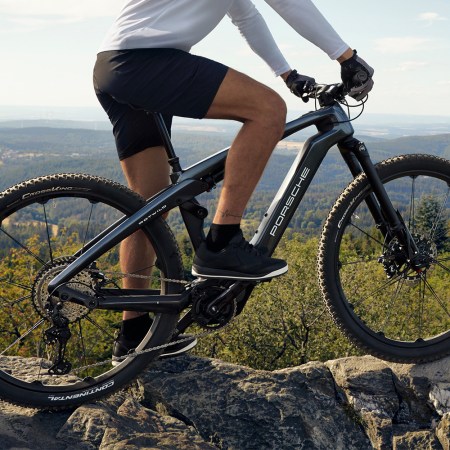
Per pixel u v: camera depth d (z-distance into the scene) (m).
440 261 2.57
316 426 2.45
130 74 2.13
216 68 2.13
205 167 2.27
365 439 2.50
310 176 2.42
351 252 2.53
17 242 2.17
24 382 2.21
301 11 2.20
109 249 2.21
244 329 19.92
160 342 2.31
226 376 2.57
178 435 2.24
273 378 2.57
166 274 2.30
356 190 2.49
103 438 2.10
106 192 2.21
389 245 2.53
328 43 2.25
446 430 2.41
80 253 2.21
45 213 2.21
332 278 2.48
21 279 2.17
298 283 18.28
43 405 2.20
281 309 19.39
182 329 2.36
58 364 2.19
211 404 2.47
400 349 2.56
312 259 17.56
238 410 2.44
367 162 2.46
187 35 2.14
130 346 2.43
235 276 2.28
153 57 2.12
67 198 2.23
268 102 2.15
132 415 2.32
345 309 2.50
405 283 2.56
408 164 2.54
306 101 2.56
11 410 2.21
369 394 2.59
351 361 2.72
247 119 2.17
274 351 19.89
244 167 2.19
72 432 2.13
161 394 2.53
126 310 2.24
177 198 2.26
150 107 2.17
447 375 2.58
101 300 2.19
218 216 2.25
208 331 2.37
